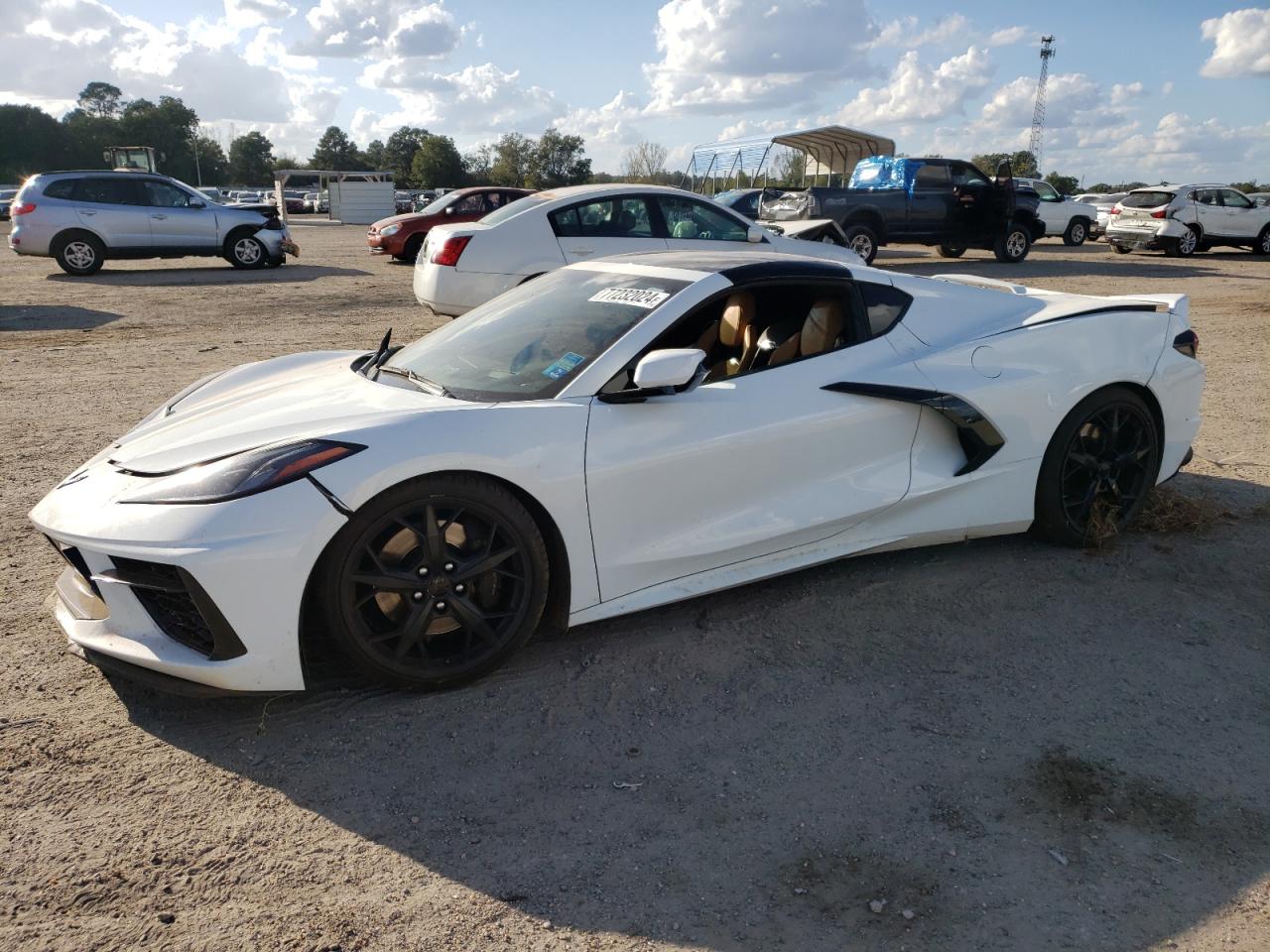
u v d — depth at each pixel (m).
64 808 2.41
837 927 2.04
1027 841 2.30
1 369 7.92
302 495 2.62
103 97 134.12
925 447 3.67
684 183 31.00
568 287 3.80
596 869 2.21
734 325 3.64
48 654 3.18
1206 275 16.48
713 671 3.10
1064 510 3.93
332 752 2.66
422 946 1.98
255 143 133.50
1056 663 3.14
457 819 2.39
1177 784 2.52
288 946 1.97
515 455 2.87
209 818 2.38
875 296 3.77
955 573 3.81
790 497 3.41
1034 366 3.78
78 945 1.97
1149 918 2.05
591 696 2.95
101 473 2.94
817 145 27.47
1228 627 3.39
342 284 14.81
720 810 2.43
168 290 13.92
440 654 2.95
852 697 2.95
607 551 3.09
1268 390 7.15
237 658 2.62
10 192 42.81
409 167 125.88
